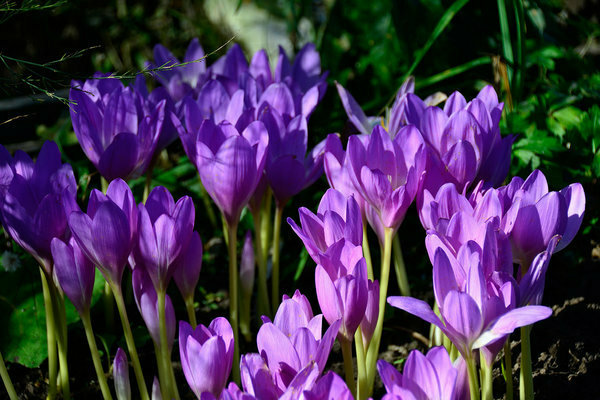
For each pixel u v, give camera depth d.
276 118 0.81
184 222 0.69
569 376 0.78
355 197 0.76
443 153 0.75
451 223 0.67
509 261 0.66
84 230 0.69
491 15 1.06
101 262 0.70
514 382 0.78
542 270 0.66
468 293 0.64
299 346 0.63
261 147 0.75
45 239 0.73
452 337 0.65
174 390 0.73
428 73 1.08
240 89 0.88
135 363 0.73
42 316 0.86
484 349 0.67
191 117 0.82
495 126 0.76
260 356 0.63
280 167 0.80
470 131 0.74
